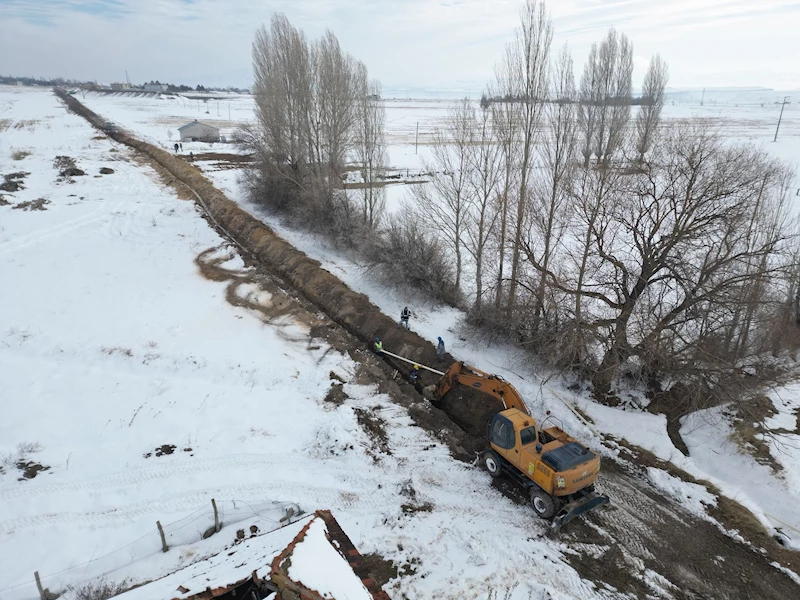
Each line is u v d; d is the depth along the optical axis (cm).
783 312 2006
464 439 1662
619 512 1372
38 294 2627
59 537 1259
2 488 1409
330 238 3381
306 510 1340
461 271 2644
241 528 1288
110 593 1088
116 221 3806
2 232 3438
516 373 2008
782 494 1394
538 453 1333
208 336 2286
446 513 1357
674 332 1734
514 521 1338
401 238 2666
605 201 1803
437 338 2252
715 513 1364
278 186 3981
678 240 1642
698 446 1638
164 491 1402
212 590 693
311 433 1653
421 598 1115
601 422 1736
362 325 2427
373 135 3238
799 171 4556
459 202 2488
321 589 678
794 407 1856
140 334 2272
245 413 1750
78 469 1484
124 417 1719
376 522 1314
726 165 1616
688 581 1174
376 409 1797
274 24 3666
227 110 14175
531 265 2203
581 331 1827
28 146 6456
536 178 2297
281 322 2455
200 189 4738
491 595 1130
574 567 1205
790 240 2138
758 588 1158
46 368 1989
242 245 3547
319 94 3431
